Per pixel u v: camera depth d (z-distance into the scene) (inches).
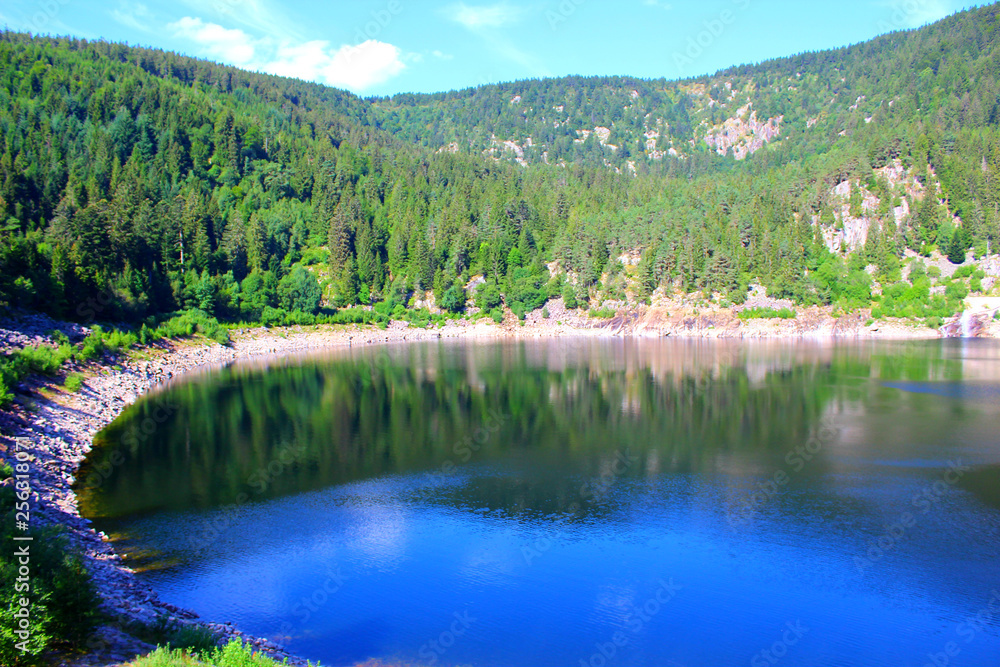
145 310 4443.9
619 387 3319.4
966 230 6884.8
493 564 1300.4
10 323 3112.7
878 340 5900.6
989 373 3663.9
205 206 6422.2
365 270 7057.1
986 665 978.7
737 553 1349.7
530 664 965.2
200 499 1656.0
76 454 1982.0
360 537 1427.2
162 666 722.8
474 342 6136.8
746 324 6550.2
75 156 6658.5
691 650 1011.3
